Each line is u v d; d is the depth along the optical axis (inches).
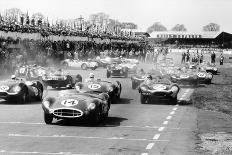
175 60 3255.4
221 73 2165.4
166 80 900.0
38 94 866.1
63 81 1069.1
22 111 721.6
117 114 714.2
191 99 978.1
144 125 606.2
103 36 3088.1
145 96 853.2
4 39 1589.6
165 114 724.0
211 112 773.9
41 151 426.6
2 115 674.8
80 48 2174.0
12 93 799.7
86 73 1702.8
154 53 2696.9
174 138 512.1
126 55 2600.9
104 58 2266.2
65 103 590.9
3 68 1390.3
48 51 1764.3
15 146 449.1
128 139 499.8
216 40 6363.2
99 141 484.4
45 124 595.5
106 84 844.6
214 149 454.3
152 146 463.2
